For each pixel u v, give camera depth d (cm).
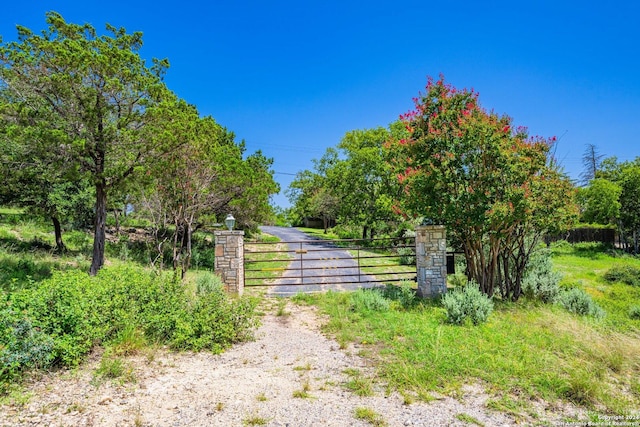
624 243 2739
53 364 461
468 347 554
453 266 1045
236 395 404
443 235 983
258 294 1061
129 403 378
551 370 477
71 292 526
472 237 936
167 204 1124
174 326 584
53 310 498
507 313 793
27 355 419
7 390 386
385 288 1093
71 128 980
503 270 1055
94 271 1070
